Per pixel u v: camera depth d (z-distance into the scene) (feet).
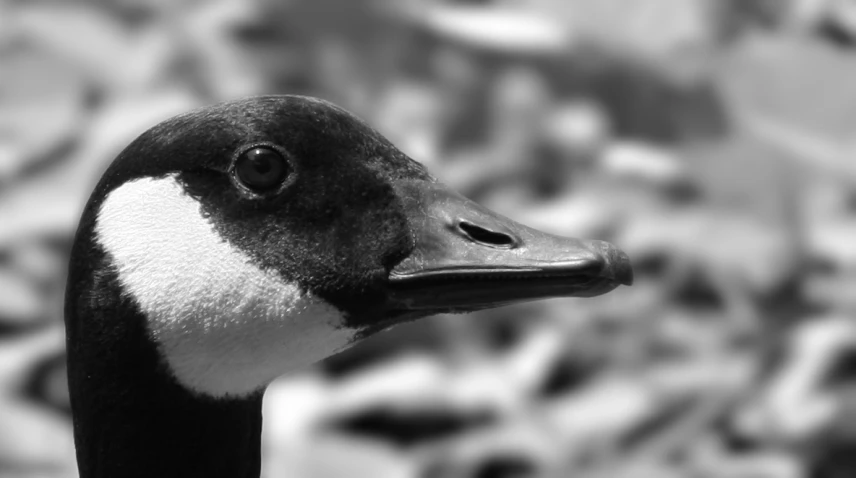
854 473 30.83
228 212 15.38
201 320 15.29
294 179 15.52
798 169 34.27
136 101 36.40
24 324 33.65
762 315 33.68
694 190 35.73
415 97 36.65
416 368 31.30
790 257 33.99
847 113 34.06
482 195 35.35
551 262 15.17
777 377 32.24
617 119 37.32
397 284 15.67
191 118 15.60
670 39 36.47
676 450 30.53
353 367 32.37
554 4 37.35
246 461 16.11
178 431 15.52
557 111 36.88
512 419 30.63
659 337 32.81
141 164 15.40
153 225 15.29
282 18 37.55
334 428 31.01
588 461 29.99
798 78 34.65
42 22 38.42
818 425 30.94
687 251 34.01
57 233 34.50
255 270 15.43
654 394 31.32
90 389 15.46
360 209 15.76
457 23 37.29
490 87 36.99
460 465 30.19
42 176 35.63
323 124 15.78
